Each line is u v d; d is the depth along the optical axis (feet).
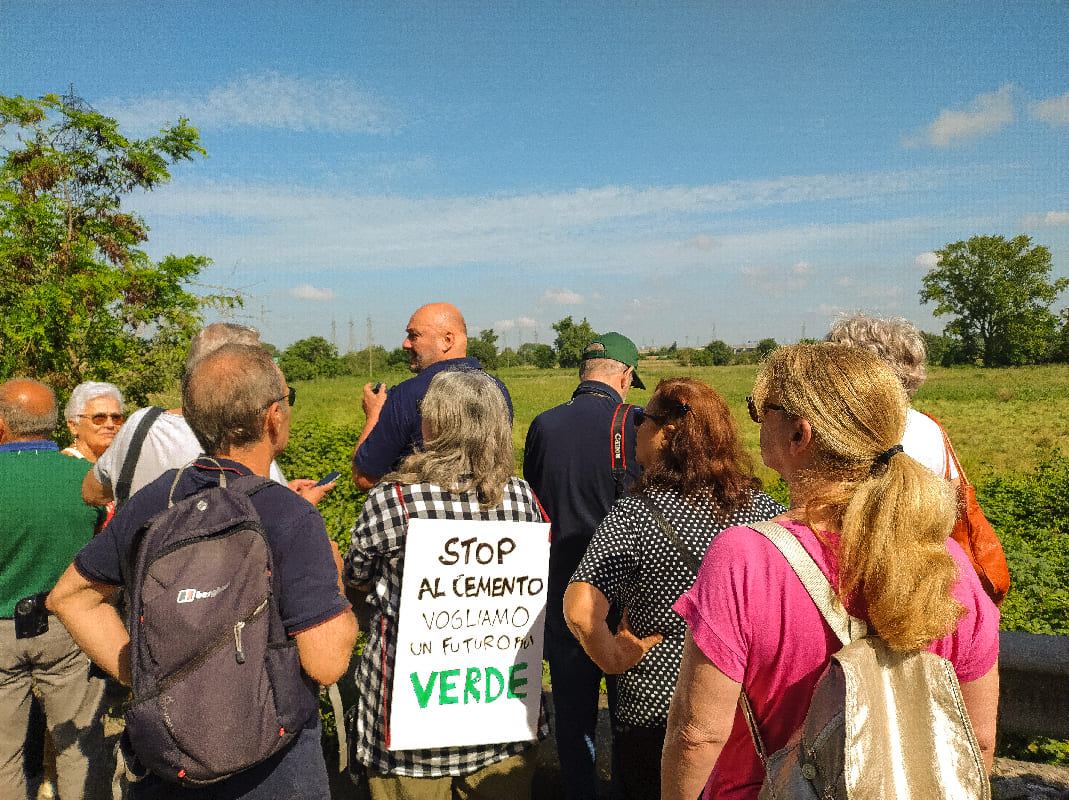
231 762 4.84
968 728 3.63
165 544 5.00
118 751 6.24
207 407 5.57
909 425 6.64
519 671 7.11
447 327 10.03
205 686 4.79
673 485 6.65
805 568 3.88
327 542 5.49
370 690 6.89
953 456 6.82
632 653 6.61
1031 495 29.48
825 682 3.67
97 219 31.32
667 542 6.42
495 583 6.93
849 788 3.41
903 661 3.71
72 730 9.20
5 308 28.25
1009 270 262.67
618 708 7.04
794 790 3.60
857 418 4.00
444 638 6.77
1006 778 9.48
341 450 35.53
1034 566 17.89
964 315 271.28
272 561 5.20
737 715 4.28
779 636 3.89
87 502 8.45
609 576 6.44
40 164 29.37
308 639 5.23
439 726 6.77
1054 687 8.55
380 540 6.70
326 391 154.51
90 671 9.30
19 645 8.73
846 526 3.79
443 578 6.72
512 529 6.97
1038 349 254.06
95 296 29.63
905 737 3.57
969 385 168.66
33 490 8.63
